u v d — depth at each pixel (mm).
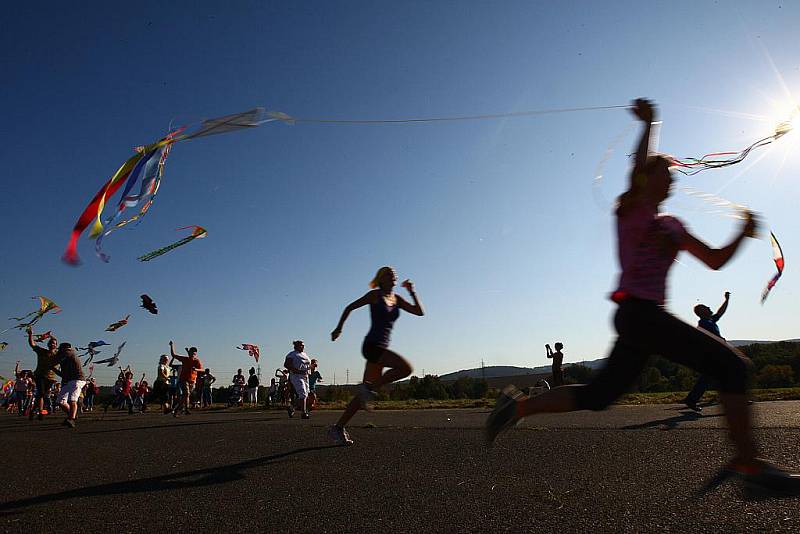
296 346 11328
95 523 3340
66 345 10445
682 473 3865
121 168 4000
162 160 4043
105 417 13656
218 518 3357
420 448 5594
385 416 10547
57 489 4297
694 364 2742
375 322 5977
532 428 6656
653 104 3064
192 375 14320
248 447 6250
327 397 22297
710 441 5066
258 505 3619
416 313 6082
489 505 3350
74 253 3883
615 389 3010
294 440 6695
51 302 10133
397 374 5938
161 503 3764
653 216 2967
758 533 2613
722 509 2980
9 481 4680
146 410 18875
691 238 2891
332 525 3125
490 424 3332
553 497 3445
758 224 2814
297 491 3957
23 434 8867
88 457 5934
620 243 3041
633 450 4844
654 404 10609
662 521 2869
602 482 3750
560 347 14133
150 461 5512
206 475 4676
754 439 2658
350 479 4273
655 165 3043
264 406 16547
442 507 3361
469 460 4805
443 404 13570
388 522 3123
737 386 2682
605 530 2795
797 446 4598
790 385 20844
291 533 3021
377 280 6109
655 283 2863
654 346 2809
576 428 6508
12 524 3363
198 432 8172
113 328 8625
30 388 17328
